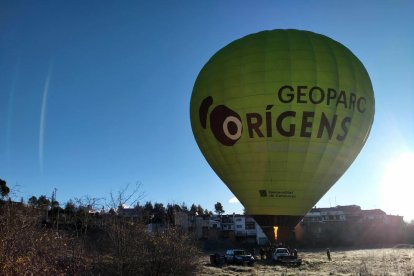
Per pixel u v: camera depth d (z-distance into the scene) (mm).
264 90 22047
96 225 14414
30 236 10797
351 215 96062
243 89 22469
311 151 21781
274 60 22484
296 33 23984
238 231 85562
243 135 22312
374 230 83625
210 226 83375
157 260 15648
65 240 12602
